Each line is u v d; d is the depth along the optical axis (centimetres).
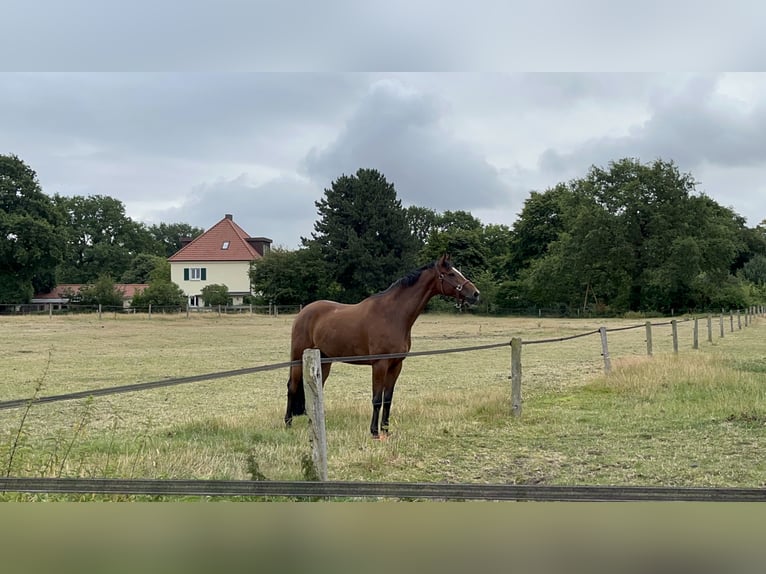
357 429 779
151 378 1425
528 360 1825
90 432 802
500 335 3042
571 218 6353
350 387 1295
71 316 4250
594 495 307
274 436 737
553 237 7500
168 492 335
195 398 1142
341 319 798
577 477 583
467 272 6950
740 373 1209
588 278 6128
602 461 641
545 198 7675
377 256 6303
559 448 698
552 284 6225
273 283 6041
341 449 667
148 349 2223
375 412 749
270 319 4512
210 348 2289
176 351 2153
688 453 671
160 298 5303
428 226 9969
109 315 4428
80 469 520
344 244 6294
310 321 828
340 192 6425
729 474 591
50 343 2411
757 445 701
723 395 996
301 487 328
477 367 1650
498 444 717
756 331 3080
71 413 957
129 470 548
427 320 4897
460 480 570
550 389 1178
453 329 3597
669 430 786
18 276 6272
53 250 6306
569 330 3512
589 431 787
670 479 577
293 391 824
